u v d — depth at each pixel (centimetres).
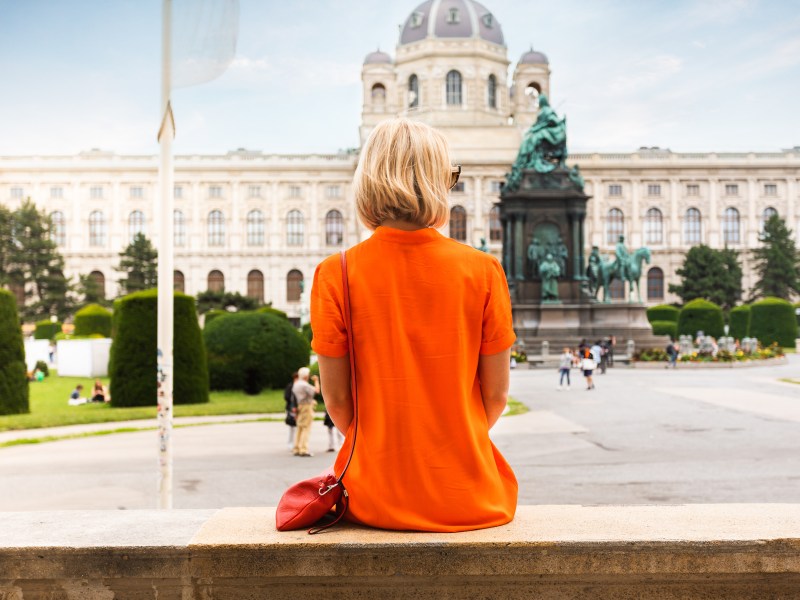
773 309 5562
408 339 279
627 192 10038
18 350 2133
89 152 10300
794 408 1977
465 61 10175
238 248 10094
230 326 2784
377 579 262
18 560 267
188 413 2100
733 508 306
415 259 282
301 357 2847
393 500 275
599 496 1010
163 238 830
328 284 285
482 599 262
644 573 261
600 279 4969
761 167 10000
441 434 278
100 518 303
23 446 1560
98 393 2548
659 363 3834
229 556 263
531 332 4488
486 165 9750
